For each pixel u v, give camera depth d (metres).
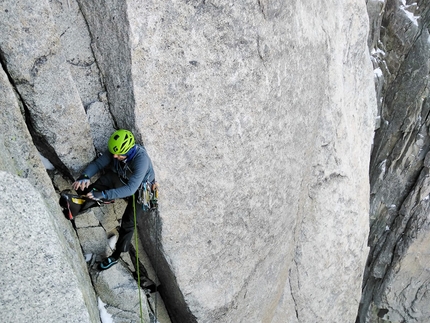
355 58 7.09
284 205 5.67
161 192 4.07
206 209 4.52
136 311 4.25
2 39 2.98
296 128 5.49
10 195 2.39
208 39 3.95
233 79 4.29
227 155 4.52
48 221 2.45
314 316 7.43
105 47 3.61
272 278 5.97
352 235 7.70
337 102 6.59
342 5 6.27
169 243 4.31
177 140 4.04
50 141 3.53
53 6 3.42
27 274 2.30
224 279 5.02
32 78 3.20
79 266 3.46
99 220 4.27
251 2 4.16
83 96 3.77
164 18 3.60
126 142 3.39
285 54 4.83
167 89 3.81
